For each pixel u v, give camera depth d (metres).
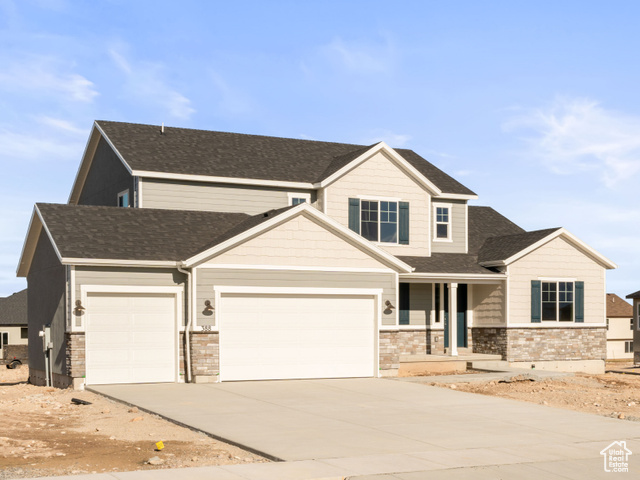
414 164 32.19
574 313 30.00
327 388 20.09
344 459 11.45
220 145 29.17
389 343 23.22
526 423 15.01
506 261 28.38
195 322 20.81
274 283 21.80
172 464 11.14
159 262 20.70
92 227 21.92
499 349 28.75
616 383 23.66
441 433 13.80
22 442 12.57
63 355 20.88
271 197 27.44
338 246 22.70
